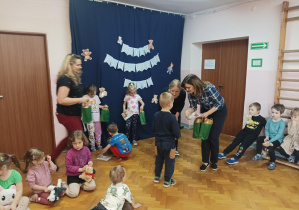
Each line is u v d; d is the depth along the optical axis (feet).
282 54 10.11
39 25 9.76
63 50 10.52
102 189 7.69
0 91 9.36
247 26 11.38
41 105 10.41
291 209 6.56
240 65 12.67
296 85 10.02
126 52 11.94
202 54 14.75
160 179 8.30
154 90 13.50
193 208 6.61
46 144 10.80
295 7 9.55
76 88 7.07
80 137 7.31
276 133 9.76
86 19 10.50
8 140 9.81
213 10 12.68
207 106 8.45
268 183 8.04
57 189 6.81
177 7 12.57
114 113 12.03
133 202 6.41
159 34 13.16
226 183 8.04
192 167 9.34
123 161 9.95
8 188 6.15
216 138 8.64
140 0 11.22
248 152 11.03
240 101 12.92
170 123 7.26
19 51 9.53
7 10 8.99
